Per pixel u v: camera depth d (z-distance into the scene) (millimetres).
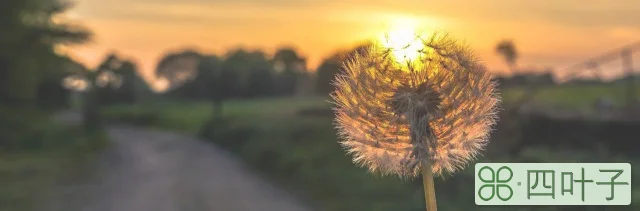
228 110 71938
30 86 39594
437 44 1544
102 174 27438
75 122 58594
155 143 51531
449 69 1543
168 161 34375
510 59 18641
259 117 50469
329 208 16625
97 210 17875
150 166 31234
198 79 86688
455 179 12766
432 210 1566
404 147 1564
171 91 103562
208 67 82500
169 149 44531
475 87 1543
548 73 18656
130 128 79500
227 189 21875
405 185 15148
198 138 59438
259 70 83125
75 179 25516
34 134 41438
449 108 1541
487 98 1562
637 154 14883
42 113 47156
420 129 1549
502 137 14789
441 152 1563
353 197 16344
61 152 39000
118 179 25453
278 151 29078
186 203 18906
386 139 1560
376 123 1562
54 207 18453
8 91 39375
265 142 32594
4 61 37469
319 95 61125
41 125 44562
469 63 1551
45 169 29250
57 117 63750
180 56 100188
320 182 20047
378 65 1556
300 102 62969
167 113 89688
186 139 57812
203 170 28969
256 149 32781
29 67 38031
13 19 36406
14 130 41094
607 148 15086
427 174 1572
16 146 40062
